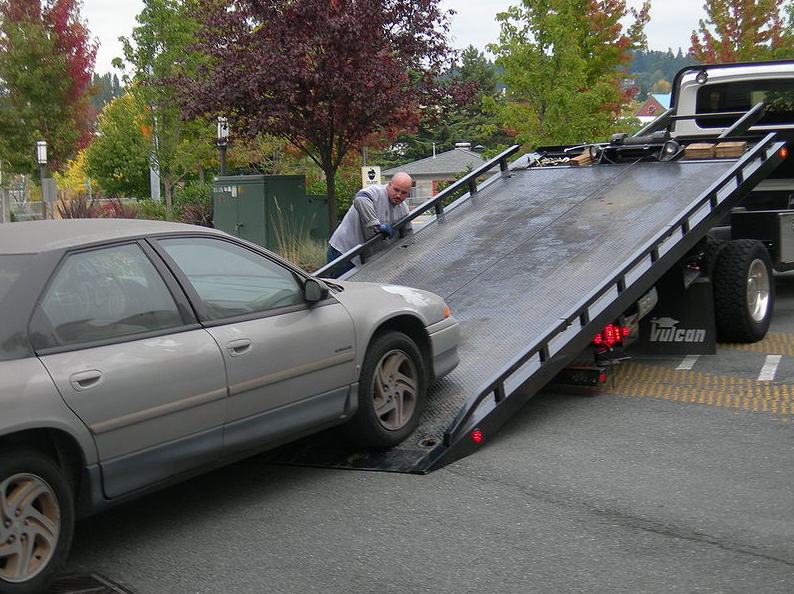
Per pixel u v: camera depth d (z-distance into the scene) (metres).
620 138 9.74
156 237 4.99
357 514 5.16
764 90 10.98
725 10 26.59
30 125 29.30
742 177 8.45
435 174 61.28
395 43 15.34
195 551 4.78
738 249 8.66
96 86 30.95
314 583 4.35
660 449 6.00
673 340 8.52
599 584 4.19
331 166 15.95
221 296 5.14
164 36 26.42
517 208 9.08
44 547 4.18
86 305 4.51
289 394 5.36
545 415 6.90
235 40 15.41
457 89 16.00
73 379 4.26
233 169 30.27
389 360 6.07
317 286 5.48
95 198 19.53
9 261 4.46
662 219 8.05
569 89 20.45
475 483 5.54
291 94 14.71
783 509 4.94
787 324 9.84
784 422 6.45
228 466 6.13
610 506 5.09
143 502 5.54
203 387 4.84
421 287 7.91
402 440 6.13
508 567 4.41
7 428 3.97
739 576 4.21
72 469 4.40
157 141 28.31
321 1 14.41
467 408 6.02
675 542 4.59
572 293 7.26
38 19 29.22
